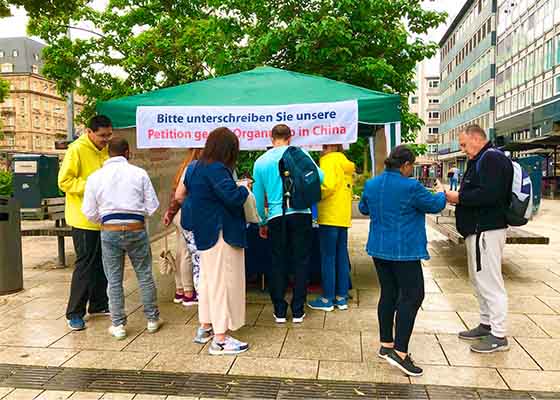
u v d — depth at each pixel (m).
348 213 5.21
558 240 9.99
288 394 3.46
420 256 3.69
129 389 3.56
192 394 3.48
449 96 66.12
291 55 9.83
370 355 4.10
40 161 7.83
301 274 4.82
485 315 4.39
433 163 66.25
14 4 8.85
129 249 4.54
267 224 4.83
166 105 5.33
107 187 4.42
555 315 5.09
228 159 4.14
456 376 3.72
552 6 32.22
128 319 5.11
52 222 11.02
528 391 3.48
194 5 16.75
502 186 3.95
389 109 5.22
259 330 4.70
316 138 5.18
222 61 10.33
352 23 9.57
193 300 5.58
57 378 3.74
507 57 41.91
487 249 4.10
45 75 16.61
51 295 6.04
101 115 5.06
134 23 16.44
